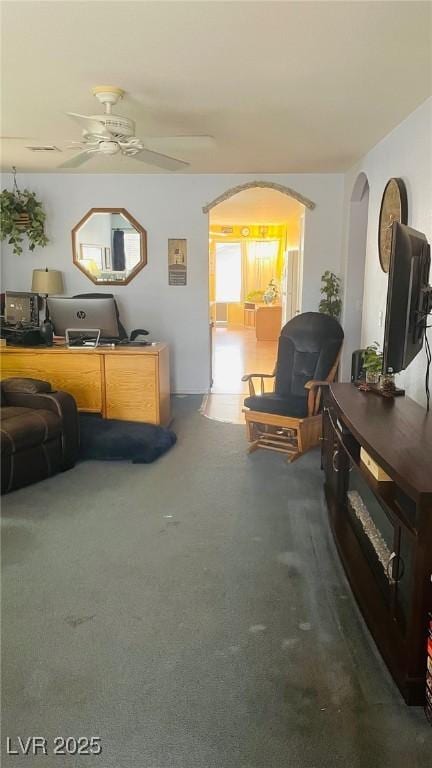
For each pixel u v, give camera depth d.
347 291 5.70
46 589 2.42
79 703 1.78
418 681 1.74
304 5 2.14
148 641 2.08
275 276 12.66
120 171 5.75
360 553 2.53
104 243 6.04
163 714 1.74
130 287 6.11
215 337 11.51
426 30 2.36
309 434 4.18
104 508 3.27
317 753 1.60
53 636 2.11
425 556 1.66
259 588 2.44
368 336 4.67
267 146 4.52
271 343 10.59
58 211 6.00
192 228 5.97
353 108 3.42
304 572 2.57
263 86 3.05
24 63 2.72
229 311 13.61
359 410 2.69
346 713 1.74
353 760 1.57
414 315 2.45
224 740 1.64
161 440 4.30
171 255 6.02
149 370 4.48
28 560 2.67
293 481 3.69
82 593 2.39
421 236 2.58
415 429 2.34
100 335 4.69
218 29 2.35
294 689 1.84
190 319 6.15
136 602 2.33
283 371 4.59
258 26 2.32
